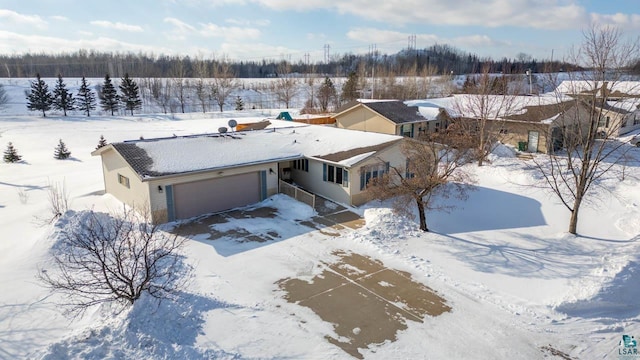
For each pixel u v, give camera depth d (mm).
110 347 9016
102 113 75438
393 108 36906
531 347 10070
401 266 14227
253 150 21875
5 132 49406
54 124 57406
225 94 84000
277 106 86000
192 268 13867
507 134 33594
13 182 26266
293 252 15344
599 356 9789
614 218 18344
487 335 10500
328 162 21125
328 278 13398
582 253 14984
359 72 87375
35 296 11602
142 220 18188
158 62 144625
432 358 9633
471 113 34781
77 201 21172
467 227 17766
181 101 82375
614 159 28141
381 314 11414
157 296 10922
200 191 19203
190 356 9219
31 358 8922
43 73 133875
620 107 35844
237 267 14086
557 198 20922
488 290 12648
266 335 10359
